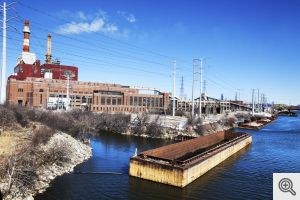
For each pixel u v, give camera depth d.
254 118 151.62
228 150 52.84
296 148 66.69
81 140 60.97
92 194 29.91
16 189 27.05
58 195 29.03
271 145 71.19
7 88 152.62
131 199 29.00
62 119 63.41
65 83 147.50
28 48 158.75
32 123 53.12
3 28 42.00
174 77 102.12
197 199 29.72
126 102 159.88
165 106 174.00
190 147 52.84
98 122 91.81
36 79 146.00
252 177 39.09
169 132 83.62
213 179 37.19
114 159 47.44
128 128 87.44
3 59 42.59
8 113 46.50
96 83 169.00
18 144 36.66
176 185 32.28
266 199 30.67
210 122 105.12
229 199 30.22
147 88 180.62
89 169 39.53
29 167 30.16
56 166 37.28
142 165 34.97
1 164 29.12
